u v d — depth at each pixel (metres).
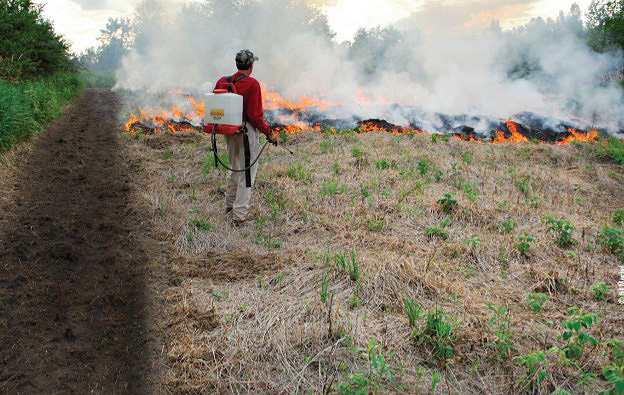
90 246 4.24
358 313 3.18
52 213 4.95
